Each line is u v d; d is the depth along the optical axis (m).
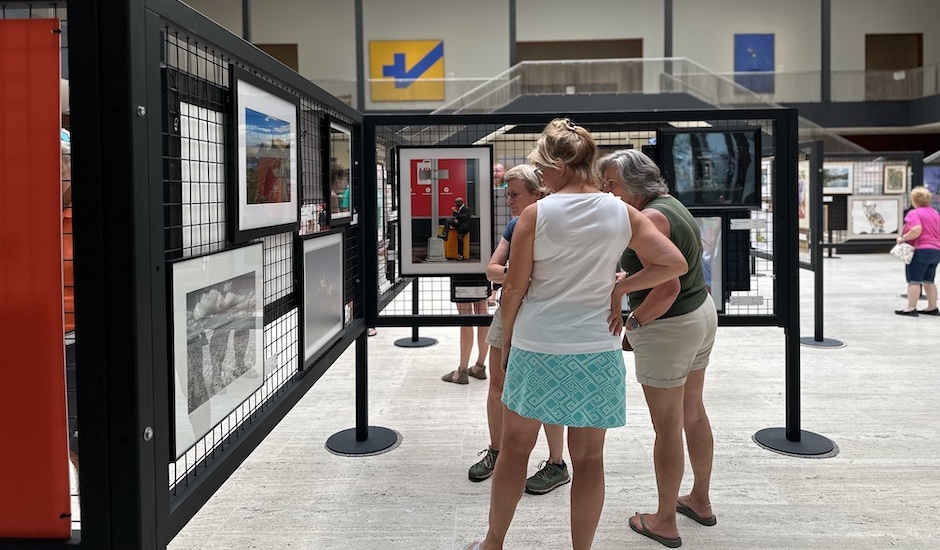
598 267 2.16
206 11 21.42
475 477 3.37
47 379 1.41
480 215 3.80
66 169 1.69
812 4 21.69
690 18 21.64
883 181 16.69
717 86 14.58
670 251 2.23
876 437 3.97
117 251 1.36
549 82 14.84
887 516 2.94
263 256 2.18
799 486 3.27
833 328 7.52
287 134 2.38
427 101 17.58
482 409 4.61
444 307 7.31
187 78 1.73
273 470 3.53
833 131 20.66
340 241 3.24
